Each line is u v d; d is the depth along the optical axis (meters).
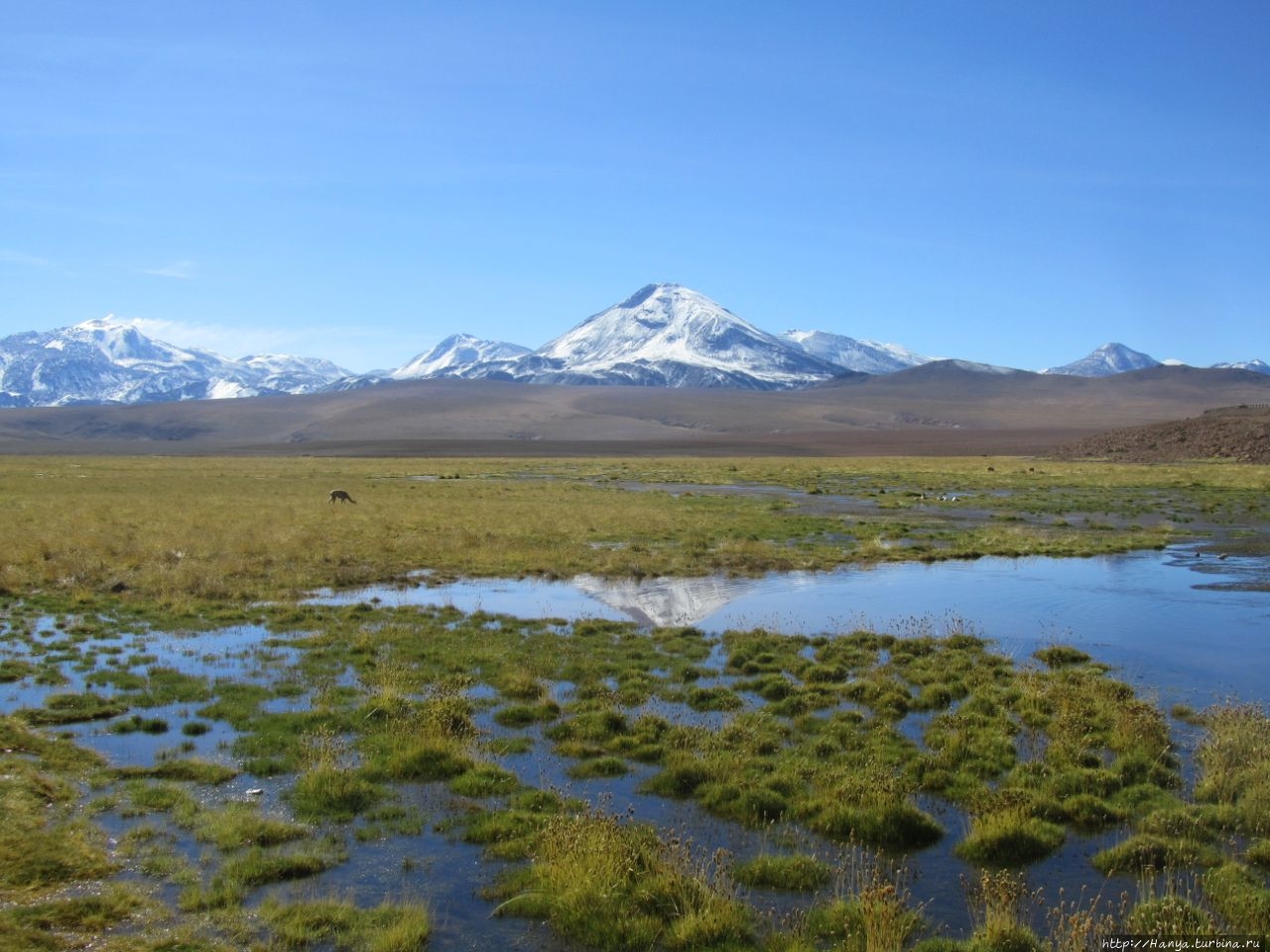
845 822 12.98
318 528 46.75
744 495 73.62
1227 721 16.34
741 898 11.21
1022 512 59.91
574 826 12.12
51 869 11.47
